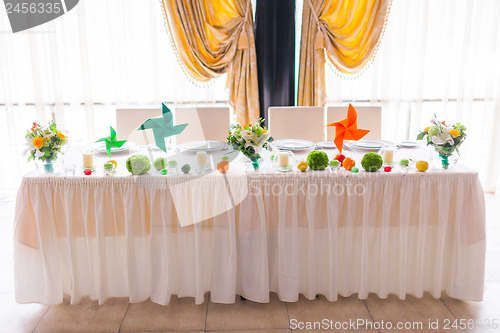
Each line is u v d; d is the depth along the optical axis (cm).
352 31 376
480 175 440
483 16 384
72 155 259
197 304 229
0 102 392
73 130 400
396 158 239
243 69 385
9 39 374
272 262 231
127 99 396
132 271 225
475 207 220
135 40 386
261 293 229
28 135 221
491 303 237
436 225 225
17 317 227
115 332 215
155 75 390
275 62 390
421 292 231
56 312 231
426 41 390
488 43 389
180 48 376
